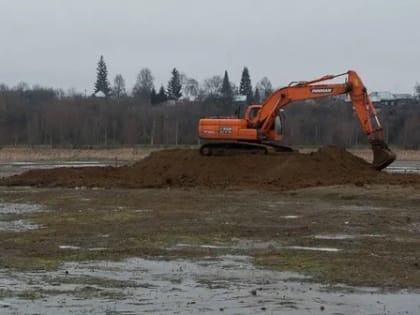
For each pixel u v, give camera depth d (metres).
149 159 32.75
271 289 10.95
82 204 23.20
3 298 10.30
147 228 17.61
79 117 95.81
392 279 11.59
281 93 32.41
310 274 12.05
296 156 30.59
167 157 32.44
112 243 15.36
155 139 93.75
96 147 82.75
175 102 115.62
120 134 94.81
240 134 32.06
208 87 146.38
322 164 30.19
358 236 16.23
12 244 15.21
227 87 132.12
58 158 62.12
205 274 12.10
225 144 32.31
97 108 99.88
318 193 25.97
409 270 12.30
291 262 13.11
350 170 30.34
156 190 28.33
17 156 63.81
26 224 18.44
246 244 15.20
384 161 30.42
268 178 29.59
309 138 90.75
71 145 88.75
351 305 9.95
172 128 93.94
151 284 11.30
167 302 10.12
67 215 20.25
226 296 10.50
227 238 16.02
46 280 11.58
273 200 24.22
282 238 15.98
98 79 154.38
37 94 123.88
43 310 9.64
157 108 103.31
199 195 25.98
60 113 95.25
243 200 24.22
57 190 28.67
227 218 19.45
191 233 16.77
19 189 29.38
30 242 15.48
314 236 16.25
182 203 23.33
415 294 10.59
